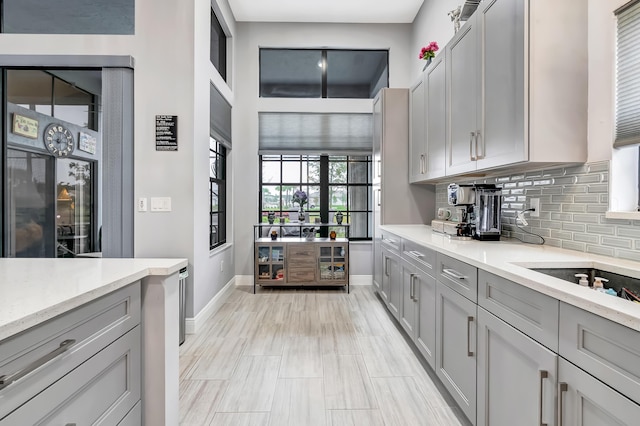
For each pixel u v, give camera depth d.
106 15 2.98
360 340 2.71
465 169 2.28
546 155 1.65
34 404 0.77
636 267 1.29
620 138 1.50
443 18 3.43
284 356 2.43
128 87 2.80
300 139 4.57
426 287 2.21
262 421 1.70
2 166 2.85
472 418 1.55
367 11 4.25
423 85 3.18
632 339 0.77
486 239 2.26
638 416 0.75
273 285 4.18
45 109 2.94
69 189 2.97
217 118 3.65
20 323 0.70
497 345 1.36
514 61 1.73
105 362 1.06
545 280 1.10
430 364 2.12
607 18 1.55
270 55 4.68
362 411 1.79
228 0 4.00
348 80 4.73
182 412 1.77
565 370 0.98
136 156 2.83
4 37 2.81
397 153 3.71
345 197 4.76
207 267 3.23
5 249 2.85
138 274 1.22
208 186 3.24
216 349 2.54
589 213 1.67
